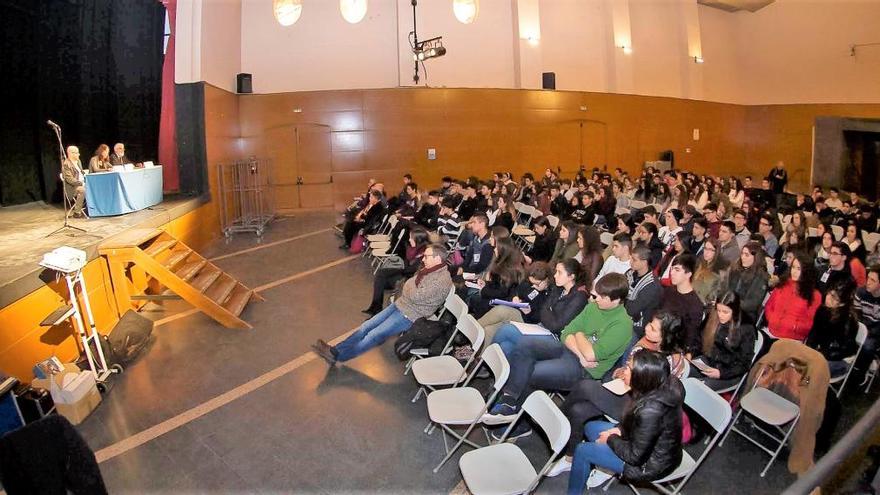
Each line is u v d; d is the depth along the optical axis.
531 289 4.98
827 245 6.14
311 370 5.17
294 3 8.29
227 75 12.95
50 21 8.28
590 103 16.44
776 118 19.56
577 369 4.02
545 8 15.97
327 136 14.42
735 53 20.14
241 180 12.12
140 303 6.96
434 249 5.02
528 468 3.02
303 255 9.77
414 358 5.01
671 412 2.85
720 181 13.44
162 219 8.17
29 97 8.23
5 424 3.69
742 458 3.78
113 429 4.20
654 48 17.91
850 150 15.34
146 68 10.82
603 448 3.08
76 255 4.78
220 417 4.35
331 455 3.82
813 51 18.44
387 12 14.55
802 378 3.56
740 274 5.23
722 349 4.04
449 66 14.95
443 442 3.96
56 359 4.38
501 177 13.09
